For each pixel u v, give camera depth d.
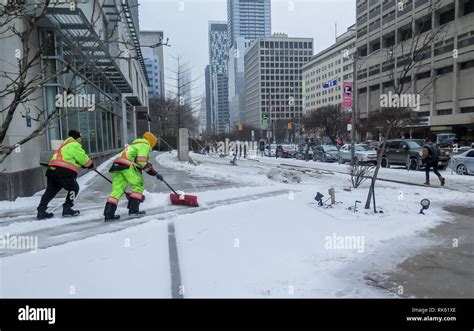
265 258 5.00
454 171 17.58
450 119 51.88
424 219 7.38
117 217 7.14
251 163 24.61
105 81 20.84
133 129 38.75
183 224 6.72
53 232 6.32
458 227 6.90
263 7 51.41
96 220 7.16
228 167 20.22
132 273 4.41
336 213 7.61
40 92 11.53
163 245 5.47
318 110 60.41
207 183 12.59
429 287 4.29
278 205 8.49
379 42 43.59
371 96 59.22
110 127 24.00
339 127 57.69
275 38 47.78
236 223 6.80
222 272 4.47
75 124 14.62
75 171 7.38
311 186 12.33
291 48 48.34
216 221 6.95
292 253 5.22
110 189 11.23
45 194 7.34
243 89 53.69
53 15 10.70
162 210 8.01
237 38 51.41
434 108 55.00
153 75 53.44
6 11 5.13
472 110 49.31
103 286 4.06
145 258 4.92
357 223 6.91
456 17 48.94
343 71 62.88
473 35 47.25
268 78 47.12
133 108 38.56
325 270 4.68
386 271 4.74
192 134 44.28
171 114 37.25
